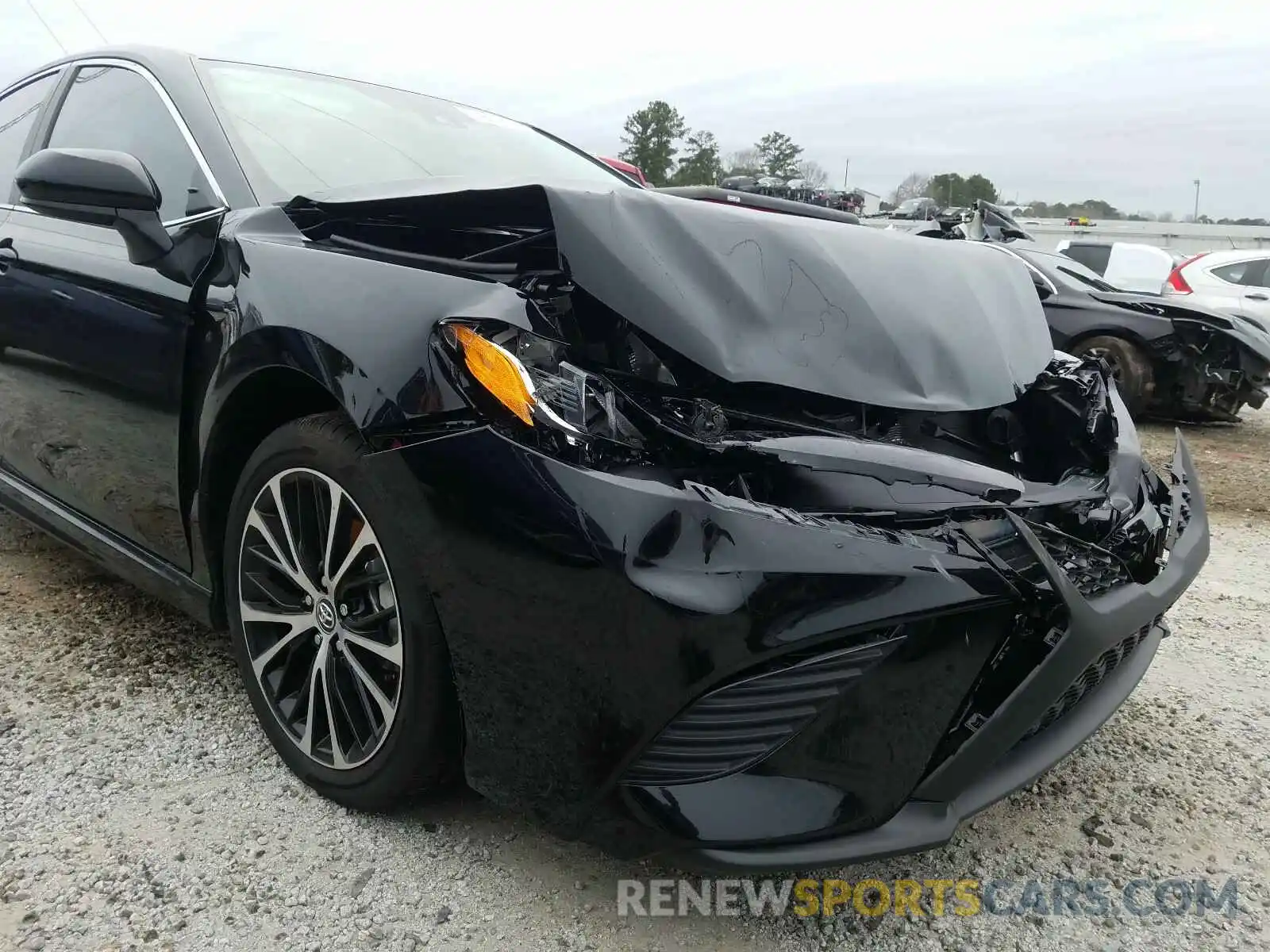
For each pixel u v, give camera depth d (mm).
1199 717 2559
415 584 1593
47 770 2014
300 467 1796
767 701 1437
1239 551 4207
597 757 1460
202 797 1947
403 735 1697
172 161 2293
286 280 1800
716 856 1449
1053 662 1492
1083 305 7770
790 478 1526
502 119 3176
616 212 1694
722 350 1653
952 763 1522
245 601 2016
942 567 1430
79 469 2471
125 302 2158
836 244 1961
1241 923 1761
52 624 2730
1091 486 1929
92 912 1621
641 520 1409
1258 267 10680
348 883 1719
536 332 1547
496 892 1714
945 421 1957
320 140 2418
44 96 2916
